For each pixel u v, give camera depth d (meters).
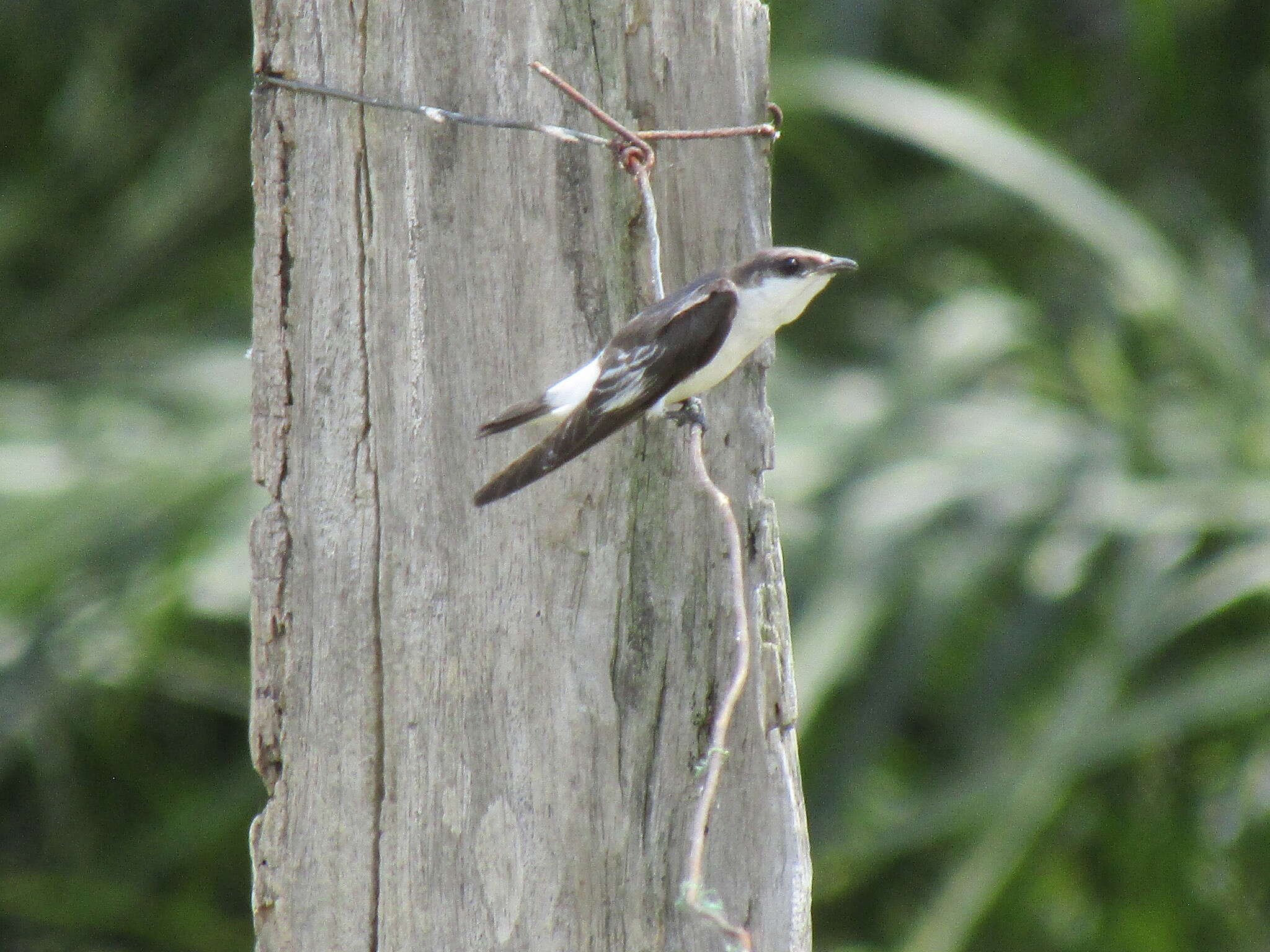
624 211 5.63
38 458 12.82
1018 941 13.55
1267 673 11.11
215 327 15.32
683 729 5.67
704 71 5.77
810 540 11.52
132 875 14.28
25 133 17.75
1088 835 14.00
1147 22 16.27
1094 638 11.86
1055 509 11.95
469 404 5.64
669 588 5.67
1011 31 17.56
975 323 13.12
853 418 12.54
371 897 5.73
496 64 5.62
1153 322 13.77
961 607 12.07
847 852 11.84
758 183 5.88
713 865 5.65
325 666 5.75
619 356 5.28
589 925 5.60
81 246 17.25
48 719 13.26
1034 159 13.09
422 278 5.64
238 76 17.30
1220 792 13.79
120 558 11.67
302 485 5.77
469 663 5.64
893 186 16.56
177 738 15.44
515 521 5.61
